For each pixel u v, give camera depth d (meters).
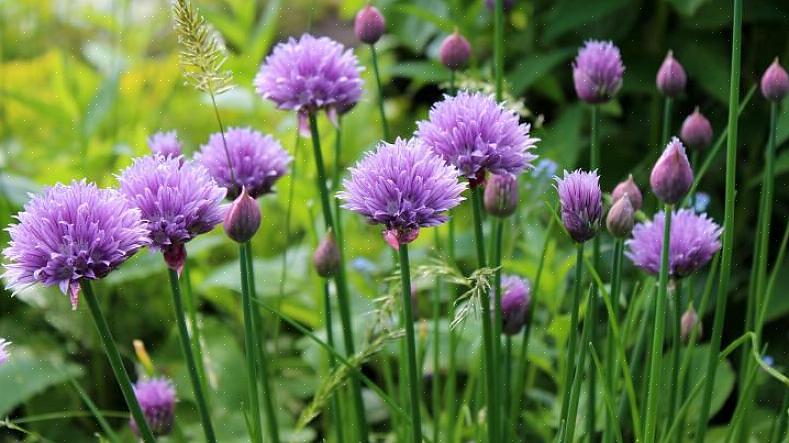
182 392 0.89
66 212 0.54
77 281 0.54
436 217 0.55
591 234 0.57
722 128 1.09
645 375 0.65
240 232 0.58
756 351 0.58
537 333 0.81
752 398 0.67
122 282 1.01
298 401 0.92
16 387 0.88
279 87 0.65
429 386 0.91
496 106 0.58
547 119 1.26
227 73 0.59
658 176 0.56
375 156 0.56
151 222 0.56
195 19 0.58
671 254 0.62
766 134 1.07
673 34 1.11
